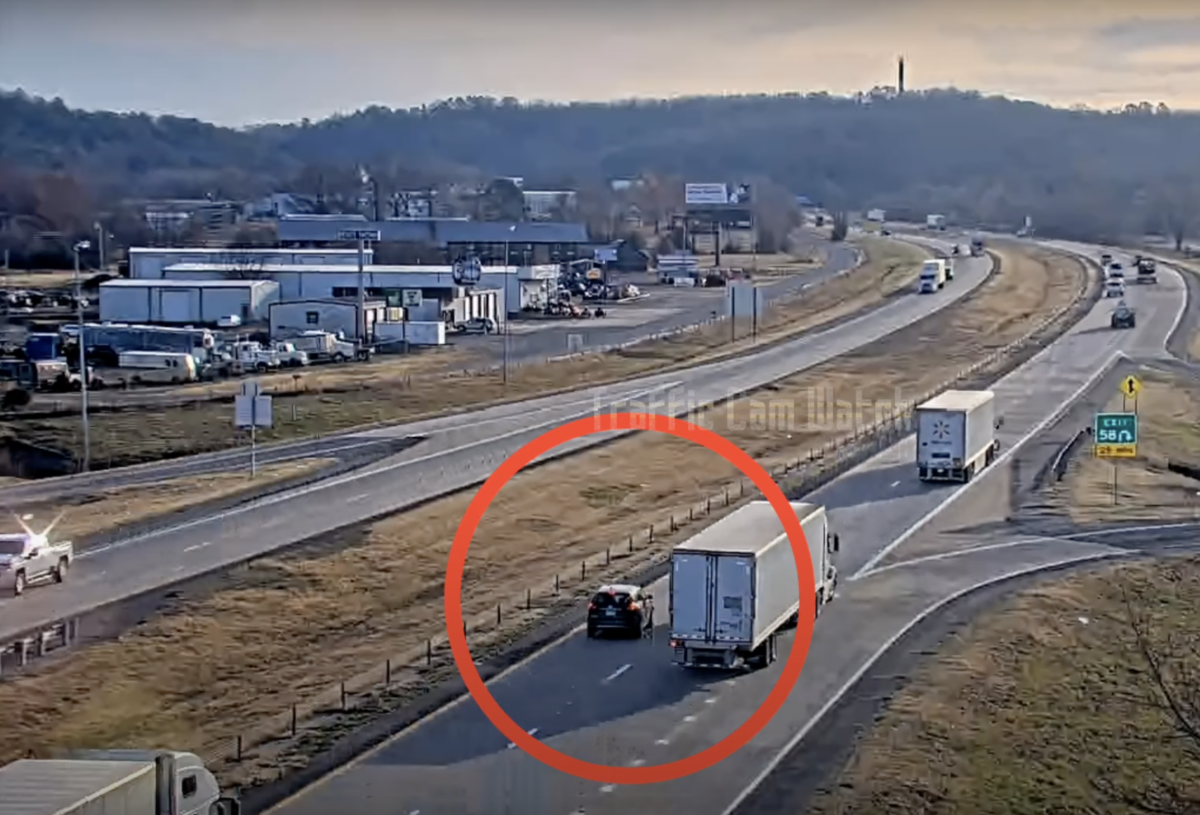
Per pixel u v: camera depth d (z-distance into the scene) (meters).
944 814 26.88
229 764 28.92
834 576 42.97
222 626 38.75
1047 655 37.72
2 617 38.66
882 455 66.44
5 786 20.91
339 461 61.78
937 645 37.75
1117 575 46.00
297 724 31.55
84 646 36.50
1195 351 101.00
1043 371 92.81
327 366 90.00
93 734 30.95
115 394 75.88
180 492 54.94
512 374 87.12
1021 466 64.12
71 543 46.03
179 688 34.28
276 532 48.75
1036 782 29.06
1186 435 72.50
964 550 49.06
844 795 27.30
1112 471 63.19
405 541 48.38
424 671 35.44
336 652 37.38
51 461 61.31
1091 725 32.81
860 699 33.09
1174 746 31.84
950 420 60.16
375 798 26.88
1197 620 41.81
